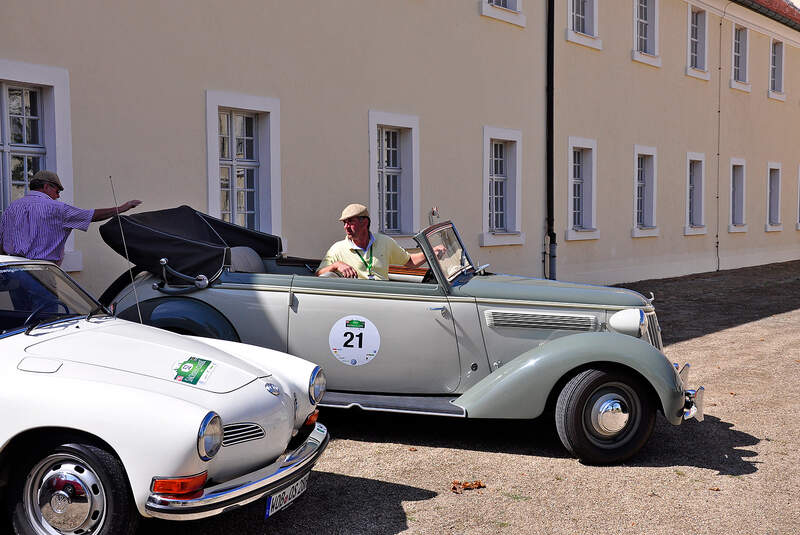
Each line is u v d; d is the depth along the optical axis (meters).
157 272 5.48
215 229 6.66
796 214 25.70
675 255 19.06
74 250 7.62
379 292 5.38
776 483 4.75
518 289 5.41
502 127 13.30
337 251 6.29
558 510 4.28
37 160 7.55
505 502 4.38
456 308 5.37
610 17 16.17
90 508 3.26
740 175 22.28
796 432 5.86
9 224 6.27
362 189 10.76
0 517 3.61
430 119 11.83
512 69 13.47
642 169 18.05
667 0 18.19
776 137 24.16
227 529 3.94
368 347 5.38
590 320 5.35
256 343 5.46
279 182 9.58
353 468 4.92
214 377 3.69
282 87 9.59
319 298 5.41
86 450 3.24
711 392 7.09
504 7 13.50
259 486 3.44
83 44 7.62
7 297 3.93
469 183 12.64
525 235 13.95
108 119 7.88
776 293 15.25
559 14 14.65
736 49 22.03
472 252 12.75
